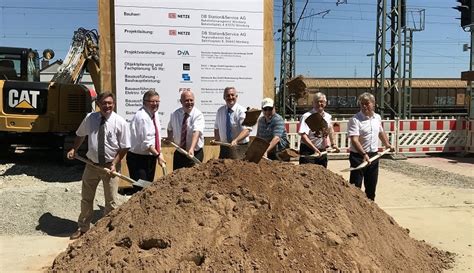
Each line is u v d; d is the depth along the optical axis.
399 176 11.05
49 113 12.04
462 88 37.03
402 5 18.86
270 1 8.93
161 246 4.00
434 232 6.46
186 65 8.58
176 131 6.45
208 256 3.83
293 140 13.66
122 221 4.40
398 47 17.69
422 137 14.62
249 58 8.84
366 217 4.80
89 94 13.02
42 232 6.29
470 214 7.50
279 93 27.78
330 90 37.03
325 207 4.49
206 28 8.62
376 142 6.50
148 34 8.38
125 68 8.33
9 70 13.39
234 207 4.23
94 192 6.16
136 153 6.20
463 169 12.23
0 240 5.91
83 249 4.42
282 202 4.32
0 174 11.01
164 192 4.52
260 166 4.80
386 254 4.49
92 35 14.34
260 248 3.91
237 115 6.58
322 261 3.94
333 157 14.12
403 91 19.23
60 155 12.98
